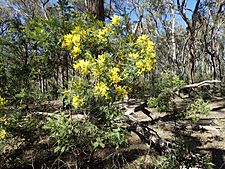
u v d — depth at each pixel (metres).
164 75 6.69
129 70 3.06
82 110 3.27
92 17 3.84
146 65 3.07
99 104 3.09
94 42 3.34
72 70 3.72
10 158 4.91
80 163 4.12
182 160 3.88
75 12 3.86
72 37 3.28
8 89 4.54
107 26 3.39
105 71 2.92
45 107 4.59
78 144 3.38
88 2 5.28
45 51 3.68
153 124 7.49
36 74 4.45
